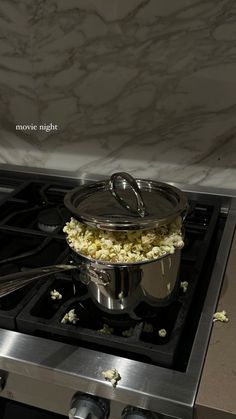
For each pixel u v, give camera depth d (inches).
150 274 22.7
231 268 29.3
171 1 32.3
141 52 34.6
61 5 34.9
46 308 26.2
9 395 24.9
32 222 35.9
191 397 19.9
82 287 25.1
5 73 39.2
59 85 38.1
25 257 29.0
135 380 20.7
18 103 40.2
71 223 24.0
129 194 26.1
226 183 37.6
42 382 22.9
